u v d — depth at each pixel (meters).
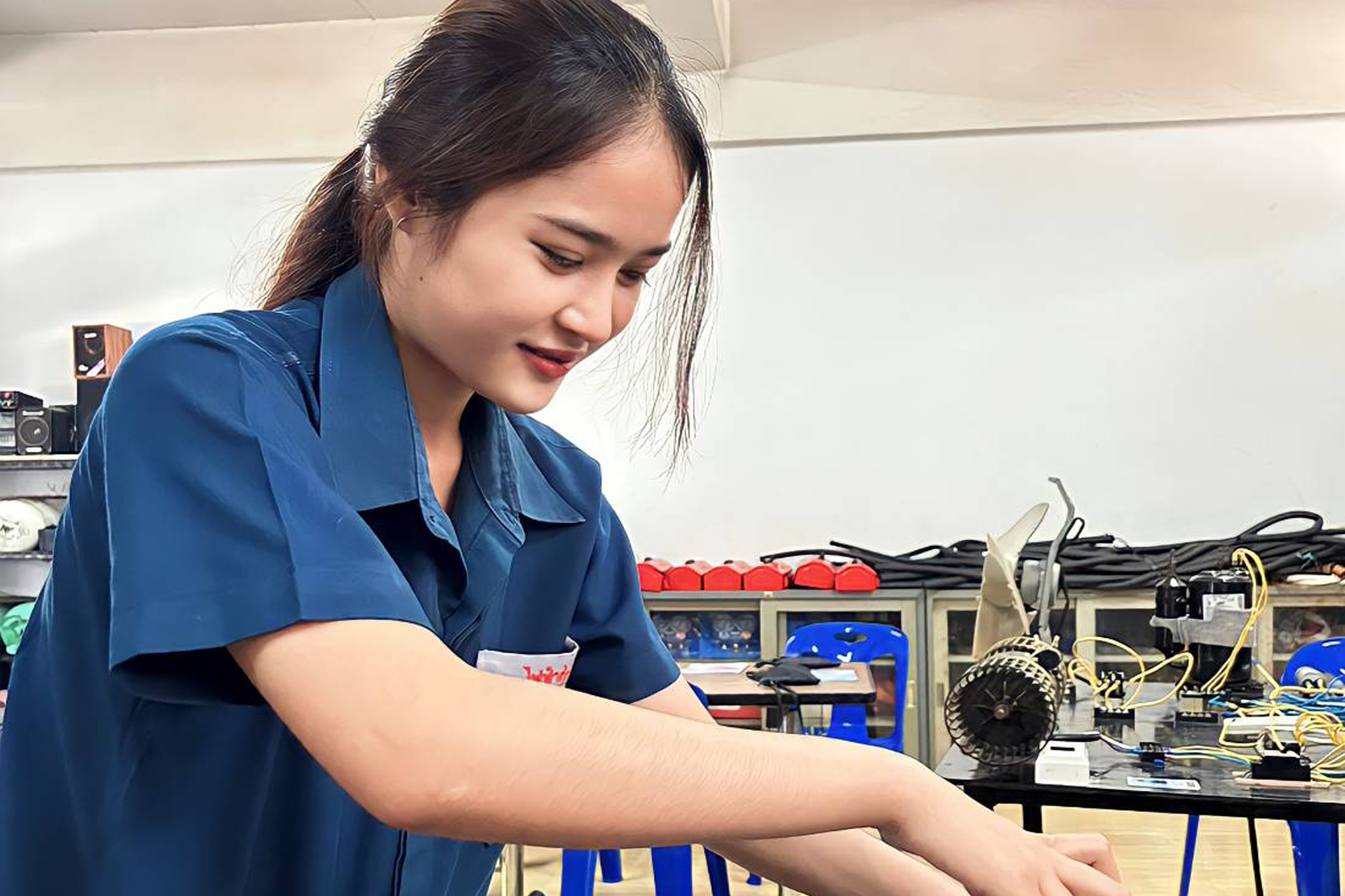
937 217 5.40
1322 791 1.90
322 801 0.78
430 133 0.67
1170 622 2.96
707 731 0.62
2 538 5.14
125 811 0.73
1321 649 3.65
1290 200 5.19
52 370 5.70
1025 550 5.04
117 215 5.71
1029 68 5.32
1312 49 5.14
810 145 5.48
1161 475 5.22
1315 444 5.13
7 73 5.72
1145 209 5.27
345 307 0.78
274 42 5.62
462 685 0.58
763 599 5.04
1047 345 5.31
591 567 0.99
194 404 0.64
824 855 0.88
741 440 5.46
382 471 0.75
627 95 0.66
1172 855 4.15
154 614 0.59
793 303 5.46
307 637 0.58
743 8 5.46
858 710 4.09
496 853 0.96
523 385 0.71
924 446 5.37
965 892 0.87
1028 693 2.04
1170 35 5.24
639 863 4.34
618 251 0.67
